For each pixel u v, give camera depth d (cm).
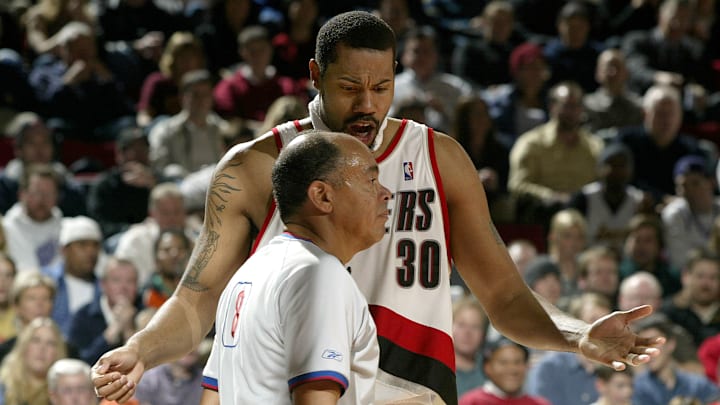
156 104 3086
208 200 988
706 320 2391
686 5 3531
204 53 3322
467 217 1004
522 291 1011
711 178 2820
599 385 2014
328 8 3547
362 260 970
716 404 2020
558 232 2533
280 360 799
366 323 817
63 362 1842
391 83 930
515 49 3469
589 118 3200
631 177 2995
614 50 3322
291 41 3300
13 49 3312
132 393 899
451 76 3312
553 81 3419
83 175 2880
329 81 923
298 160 834
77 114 3048
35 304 2106
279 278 811
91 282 2305
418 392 961
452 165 997
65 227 2323
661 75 3459
